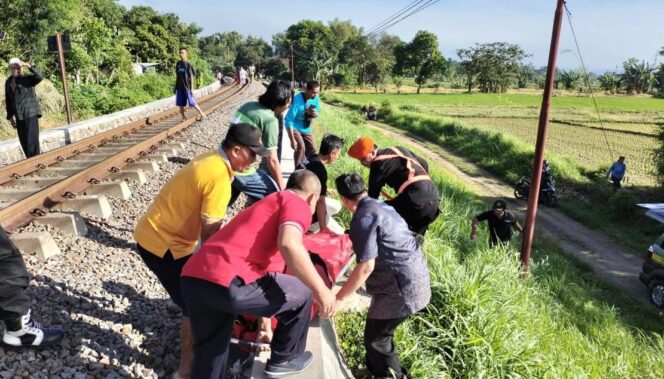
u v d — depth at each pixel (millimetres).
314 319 3930
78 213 5625
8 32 21703
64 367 3234
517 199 18844
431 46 110688
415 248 3471
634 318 9695
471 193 18391
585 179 20844
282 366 3123
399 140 31266
